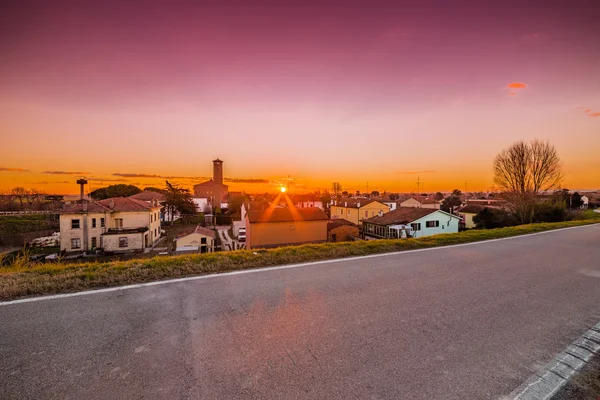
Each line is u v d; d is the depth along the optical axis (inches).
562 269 243.3
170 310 146.2
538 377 98.7
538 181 1235.2
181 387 89.1
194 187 3198.8
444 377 97.1
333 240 1251.2
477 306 159.9
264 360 104.2
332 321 137.6
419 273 225.1
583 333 130.8
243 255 256.8
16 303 150.6
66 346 110.0
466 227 1557.6
